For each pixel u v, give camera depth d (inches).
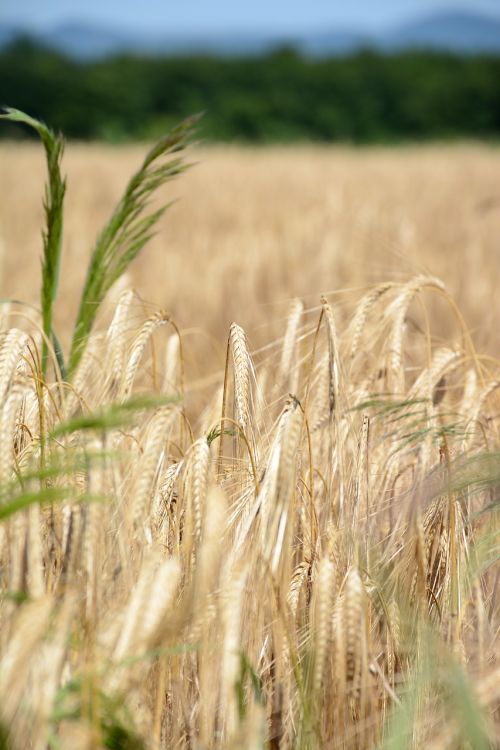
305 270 385.1
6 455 95.1
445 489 108.4
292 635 100.3
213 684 94.0
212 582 99.2
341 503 114.5
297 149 1595.7
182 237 519.8
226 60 2780.5
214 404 144.0
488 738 90.5
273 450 102.7
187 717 98.2
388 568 115.6
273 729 98.3
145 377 180.4
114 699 79.7
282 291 351.9
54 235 144.8
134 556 99.7
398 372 141.1
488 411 148.9
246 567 89.4
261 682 104.5
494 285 327.0
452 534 111.0
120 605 92.3
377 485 127.0
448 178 914.1
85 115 2603.3
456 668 83.8
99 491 88.0
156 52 2999.5
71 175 909.2
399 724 86.3
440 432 115.6
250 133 2576.3
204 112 144.7
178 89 2677.2
